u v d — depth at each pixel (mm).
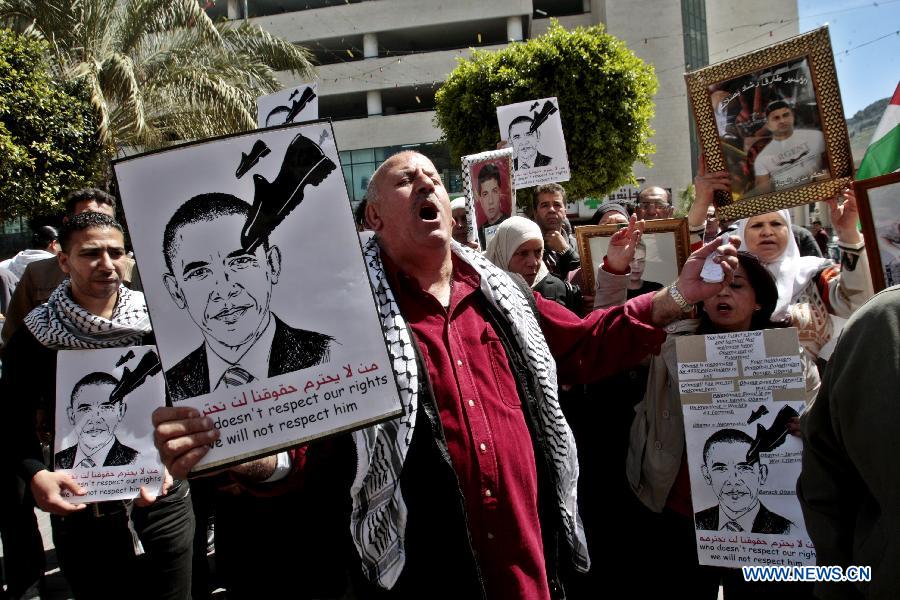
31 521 3621
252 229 1728
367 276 1749
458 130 14711
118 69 11203
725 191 2859
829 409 1719
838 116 2670
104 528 2740
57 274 4086
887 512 1568
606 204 5094
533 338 2150
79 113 10305
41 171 9719
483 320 2152
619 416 3219
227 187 1729
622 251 2980
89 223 2838
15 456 2744
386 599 1916
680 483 2801
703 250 2172
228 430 1675
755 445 2428
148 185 1712
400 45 33031
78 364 2756
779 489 2385
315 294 1731
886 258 2305
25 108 9492
